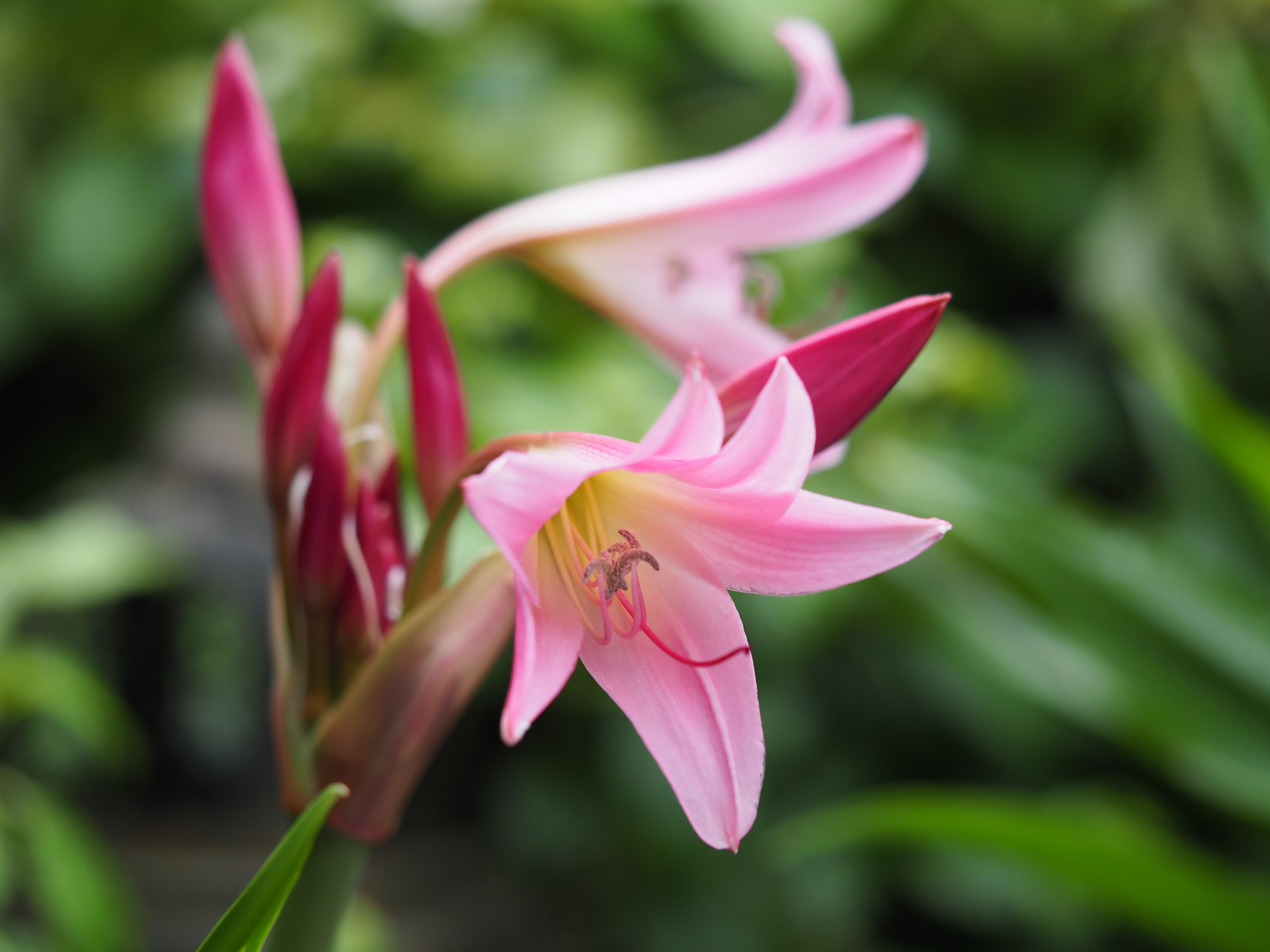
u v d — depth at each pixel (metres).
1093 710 0.74
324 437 0.50
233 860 1.16
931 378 1.02
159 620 1.14
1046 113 1.31
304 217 1.26
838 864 1.20
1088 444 1.29
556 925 1.31
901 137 0.55
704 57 1.30
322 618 0.50
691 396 0.43
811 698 1.23
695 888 1.20
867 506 0.46
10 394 1.45
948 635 0.77
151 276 1.30
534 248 0.56
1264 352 1.29
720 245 0.56
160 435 1.09
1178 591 0.74
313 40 1.24
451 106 1.21
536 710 0.45
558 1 1.24
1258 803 0.72
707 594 0.47
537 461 0.43
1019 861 0.72
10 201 1.32
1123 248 1.25
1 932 0.92
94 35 1.30
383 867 1.28
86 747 1.22
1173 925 0.68
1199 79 1.16
